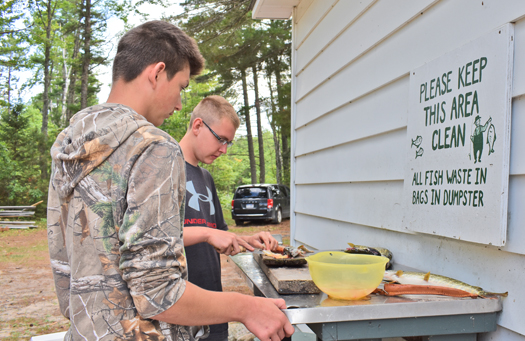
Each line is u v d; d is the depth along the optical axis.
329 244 3.07
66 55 32.09
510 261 1.30
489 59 1.36
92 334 0.85
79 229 0.88
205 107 1.91
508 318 1.28
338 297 1.25
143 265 0.82
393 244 2.12
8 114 18.50
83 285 0.87
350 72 2.66
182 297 0.86
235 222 14.29
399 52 2.06
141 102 1.02
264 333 1.01
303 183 3.70
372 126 2.34
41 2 22.69
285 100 14.62
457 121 1.51
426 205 1.71
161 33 1.03
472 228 1.42
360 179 2.50
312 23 3.45
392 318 1.21
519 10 1.28
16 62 23.89
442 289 1.31
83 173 0.88
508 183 1.30
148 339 0.87
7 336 3.93
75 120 0.98
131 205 0.84
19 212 14.75
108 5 21.12
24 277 6.72
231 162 34.34
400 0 2.04
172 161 0.91
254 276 1.64
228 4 15.02
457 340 1.31
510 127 1.29
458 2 1.61
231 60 16.52
